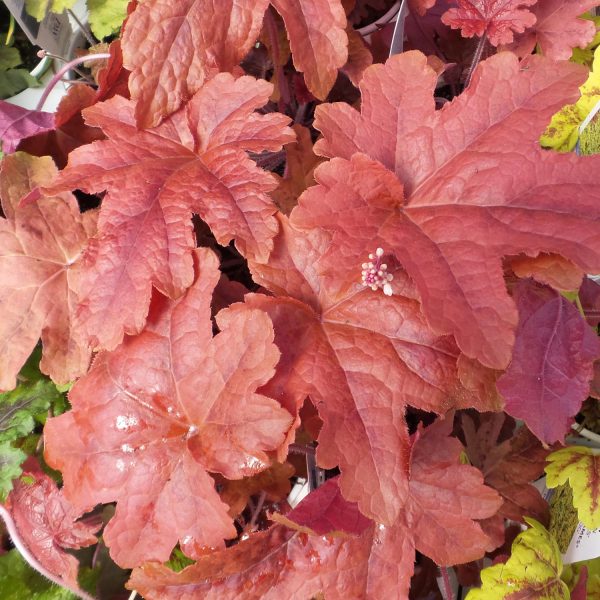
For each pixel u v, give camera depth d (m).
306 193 0.19
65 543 0.24
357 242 0.19
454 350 0.19
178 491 0.19
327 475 0.24
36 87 0.36
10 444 0.24
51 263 0.23
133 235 0.20
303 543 0.21
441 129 0.20
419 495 0.21
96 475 0.20
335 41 0.22
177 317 0.20
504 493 0.25
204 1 0.21
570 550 0.24
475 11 0.25
